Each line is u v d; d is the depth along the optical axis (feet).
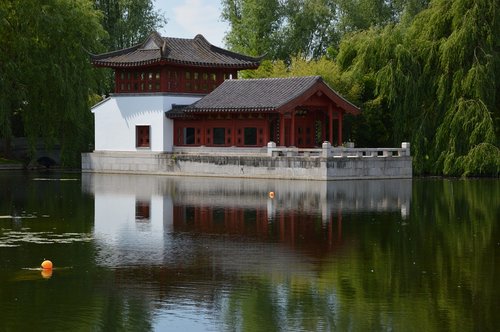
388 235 124.67
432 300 86.22
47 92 276.82
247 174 235.81
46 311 82.94
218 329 77.71
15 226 134.00
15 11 277.85
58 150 311.06
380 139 278.26
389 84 257.14
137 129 270.46
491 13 244.83
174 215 147.13
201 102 252.21
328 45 398.01
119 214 148.56
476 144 242.17
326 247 114.42
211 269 100.17
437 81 251.80
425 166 251.80
